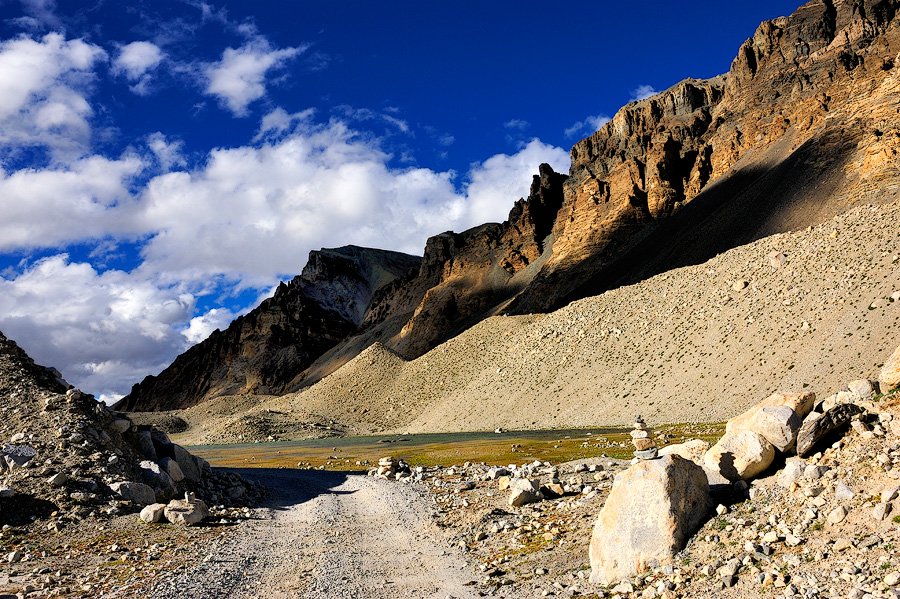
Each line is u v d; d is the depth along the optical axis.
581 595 21.48
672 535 21.72
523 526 32.75
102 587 26.34
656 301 175.88
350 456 114.69
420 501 47.72
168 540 36.12
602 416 142.75
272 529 40.16
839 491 20.09
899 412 22.61
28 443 46.06
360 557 31.61
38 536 36.03
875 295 118.81
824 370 109.94
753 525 21.08
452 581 25.83
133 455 49.94
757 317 139.25
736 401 119.12
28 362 59.88
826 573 17.19
